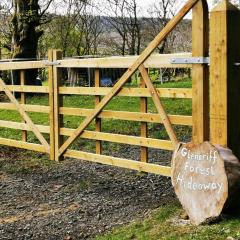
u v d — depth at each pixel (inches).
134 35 968.9
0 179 228.4
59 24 915.4
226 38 150.9
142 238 143.2
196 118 164.2
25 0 523.5
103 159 203.9
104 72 558.6
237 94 156.4
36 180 224.8
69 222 169.3
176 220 156.0
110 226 163.3
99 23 994.1
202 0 157.1
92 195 199.0
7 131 319.0
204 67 160.4
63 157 225.0
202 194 149.8
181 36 1044.5
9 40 628.4
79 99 444.1
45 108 231.1
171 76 777.6
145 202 186.7
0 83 258.2
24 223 169.6
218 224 142.8
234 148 157.1
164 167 180.4
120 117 193.6
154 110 367.6
